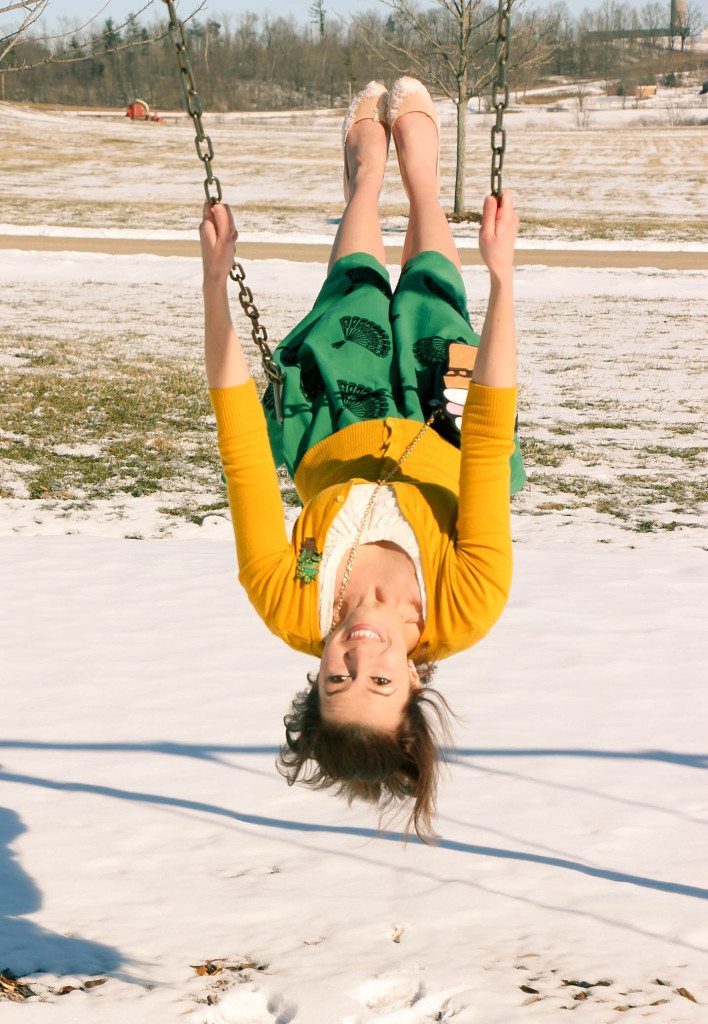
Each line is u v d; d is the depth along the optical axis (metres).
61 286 22.72
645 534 9.61
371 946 3.64
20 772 5.01
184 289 22.88
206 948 3.64
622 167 50.00
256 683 6.13
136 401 13.69
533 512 10.23
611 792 4.85
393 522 2.66
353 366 3.24
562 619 7.24
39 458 11.36
